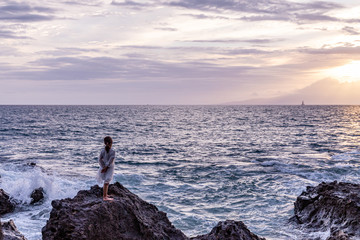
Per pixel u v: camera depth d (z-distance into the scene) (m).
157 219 10.97
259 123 95.88
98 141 49.84
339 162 31.45
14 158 33.28
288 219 15.95
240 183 22.95
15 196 17.92
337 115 152.00
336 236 11.79
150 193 20.33
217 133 64.69
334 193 14.74
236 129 74.44
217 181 23.77
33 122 91.19
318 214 14.72
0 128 67.75
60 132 62.78
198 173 26.80
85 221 8.95
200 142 49.84
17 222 14.94
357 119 116.94
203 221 15.56
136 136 58.31
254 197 19.53
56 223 8.95
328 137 56.78
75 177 24.73
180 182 23.45
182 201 18.72
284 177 24.56
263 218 16.14
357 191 14.75
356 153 37.69
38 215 16.08
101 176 9.62
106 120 108.81
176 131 69.12
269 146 44.94
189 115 155.38
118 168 29.03
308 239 13.45
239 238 10.38
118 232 9.45
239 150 41.12
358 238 11.84
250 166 29.69
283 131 69.06
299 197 15.97
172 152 39.47
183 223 15.28
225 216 16.36
